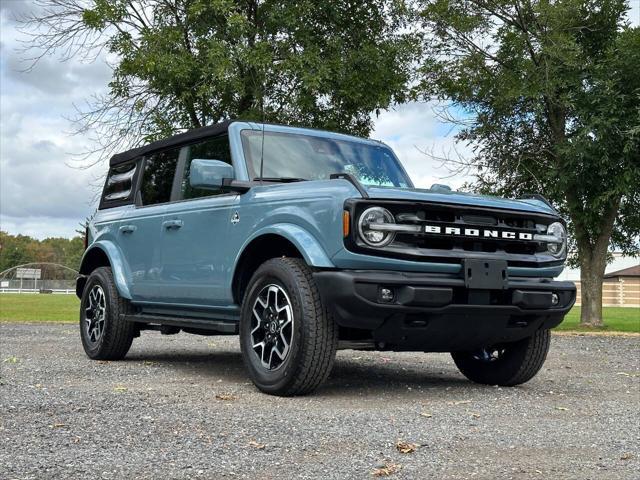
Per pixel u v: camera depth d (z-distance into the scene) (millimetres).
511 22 16000
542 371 7258
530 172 16000
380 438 3607
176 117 14750
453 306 4770
